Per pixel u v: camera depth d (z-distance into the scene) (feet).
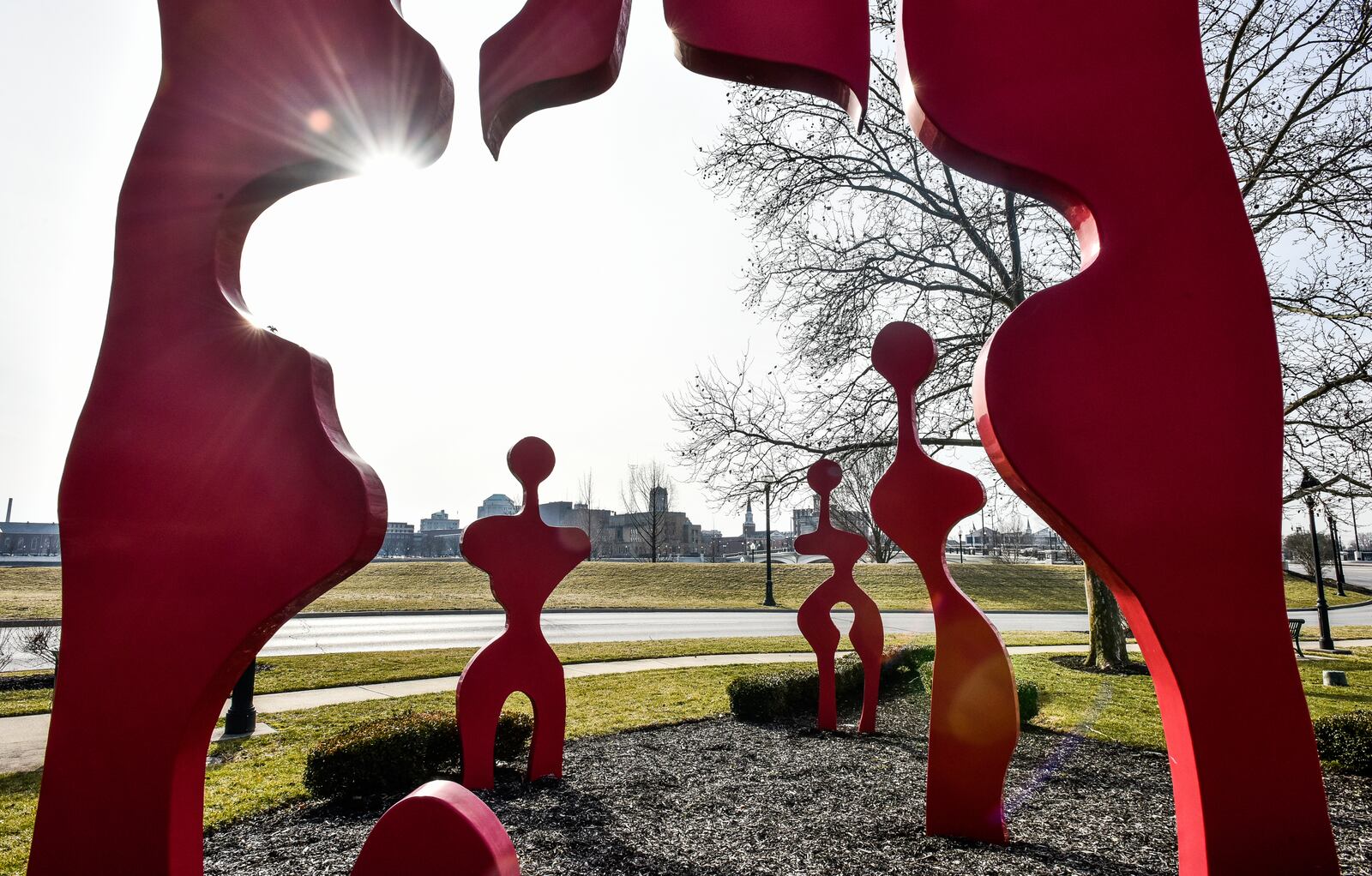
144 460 6.73
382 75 7.02
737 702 25.18
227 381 6.79
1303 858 6.35
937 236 41.14
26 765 20.53
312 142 7.01
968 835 12.72
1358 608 110.83
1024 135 7.07
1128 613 7.11
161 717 6.46
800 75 7.88
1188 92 7.27
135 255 7.00
